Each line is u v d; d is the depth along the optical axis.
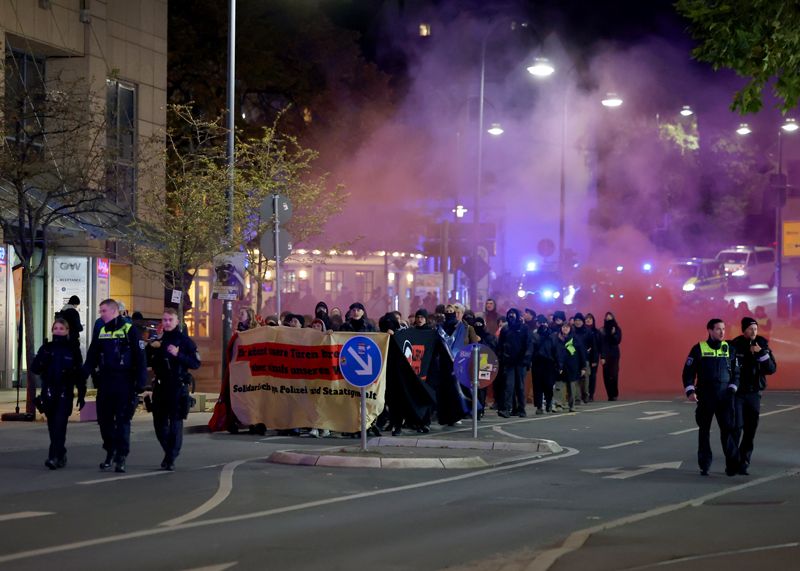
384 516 11.68
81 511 11.77
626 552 9.59
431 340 21.81
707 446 15.62
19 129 23.22
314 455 16.38
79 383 15.56
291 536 10.40
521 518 11.65
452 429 22.48
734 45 16.27
